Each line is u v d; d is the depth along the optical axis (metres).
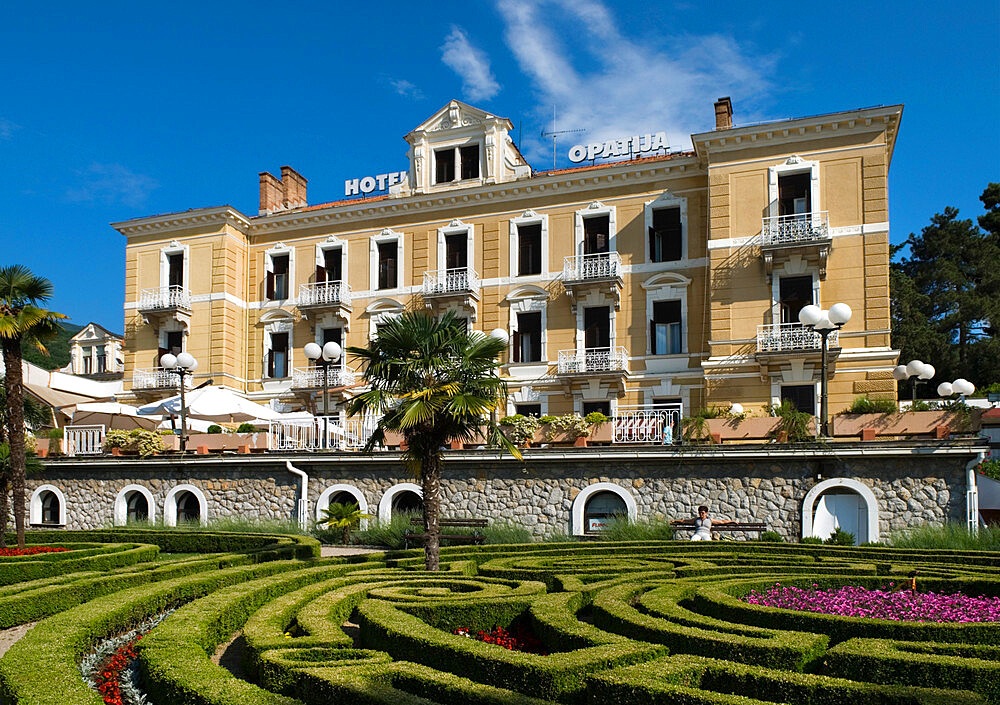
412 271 36.78
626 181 33.97
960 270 53.12
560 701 7.40
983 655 7.99
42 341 21.20
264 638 9.12
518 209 35.53
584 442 22.34
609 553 17.80
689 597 11.80
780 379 29.33
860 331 28.80
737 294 30.28
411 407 14.53
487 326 35.31
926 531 18.25
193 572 15.45
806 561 15.31
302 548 18.17
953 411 20.28
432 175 37.41
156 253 39.81
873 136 29.50
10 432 20.00
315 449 24.98
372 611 10.38
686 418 21.81
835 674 7.86
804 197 30.19
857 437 20.83
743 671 7.23
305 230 38.97
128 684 8.62
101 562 17.55
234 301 38.91
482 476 22.66
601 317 33.94
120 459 26.84
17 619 11.97
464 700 6.93
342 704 7.05
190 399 28.45
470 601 11.15
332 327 38.09
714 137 30.84
